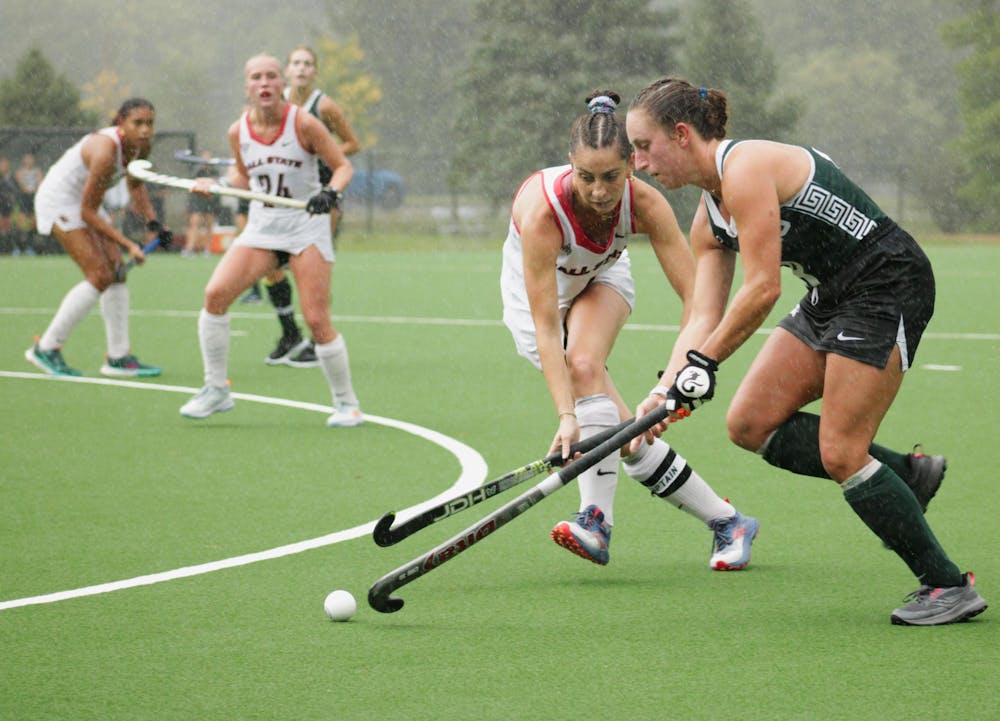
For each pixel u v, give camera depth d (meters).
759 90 99.62
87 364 26.88
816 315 10.85
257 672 9.27
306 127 19.45
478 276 53.19
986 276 51.03
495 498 15.02
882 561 12.23
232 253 19.53
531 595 11.20
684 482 11.90
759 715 8.40
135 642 9.94
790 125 99.75
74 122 93.94
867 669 9.24
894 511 10.20
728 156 10.01
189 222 67.00
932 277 10.33
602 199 10.77
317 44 121.56
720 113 10.16
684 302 11.98
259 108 19.47
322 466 16.73
